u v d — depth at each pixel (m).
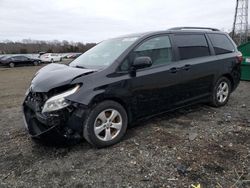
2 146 3.95
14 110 6.28
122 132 3.90
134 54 4.06
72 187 2.86
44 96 3.50
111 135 3.80
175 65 4.51
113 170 3.16
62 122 3.37
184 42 4.82
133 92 3.96
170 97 4.50
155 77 4.20
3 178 3.08
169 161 3.31
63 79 3.52
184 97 4.76
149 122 4.71
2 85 12.24
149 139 3.98
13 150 3.79
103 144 3.71
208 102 5.46
